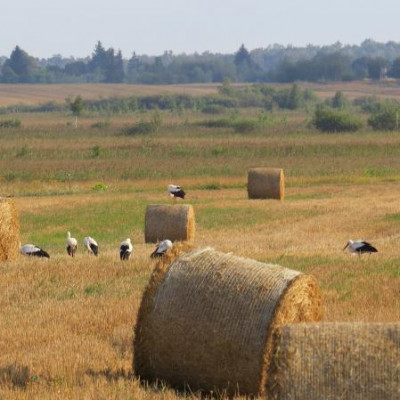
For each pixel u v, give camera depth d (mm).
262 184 139125
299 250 80375
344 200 135750
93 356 39500
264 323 32969
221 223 110375
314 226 106375
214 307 33812
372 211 119688
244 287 33812
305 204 129750
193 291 34406
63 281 61000
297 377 26594
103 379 35031
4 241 72312
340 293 56312
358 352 26344
